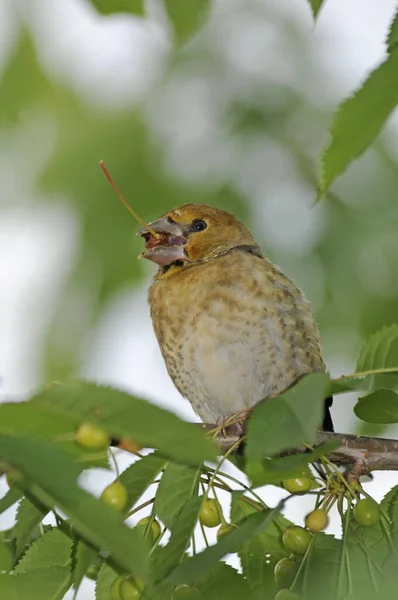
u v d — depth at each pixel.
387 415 6.32
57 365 11.16
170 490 6.00
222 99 12.74
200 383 9.89
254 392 9.77
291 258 11.98
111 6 4.94
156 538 6.05
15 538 6.00
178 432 3.92
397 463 7.19
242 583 5.90
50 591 5.70
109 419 3.98
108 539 3.73
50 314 11.34
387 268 11.89
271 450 4.59
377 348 6.18
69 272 11.61
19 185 11.88
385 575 5.81
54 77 11.67
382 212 12.00
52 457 3.76
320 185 4.91
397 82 4.63
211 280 9.82
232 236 10.62
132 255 11.81
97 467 5.39
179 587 5.86
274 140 12.62
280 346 9.70
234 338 9.68
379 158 11.98
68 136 11.99
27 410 4.08
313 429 4.62
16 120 11.69
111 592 5.98
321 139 12.59
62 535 5.88
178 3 4.91
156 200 12.15
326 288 11.90
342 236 11.99
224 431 7.18
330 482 6.34
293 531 6.16
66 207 11.93
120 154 12.13
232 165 12.49
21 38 11.30
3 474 5.64
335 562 6.05
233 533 4.90
